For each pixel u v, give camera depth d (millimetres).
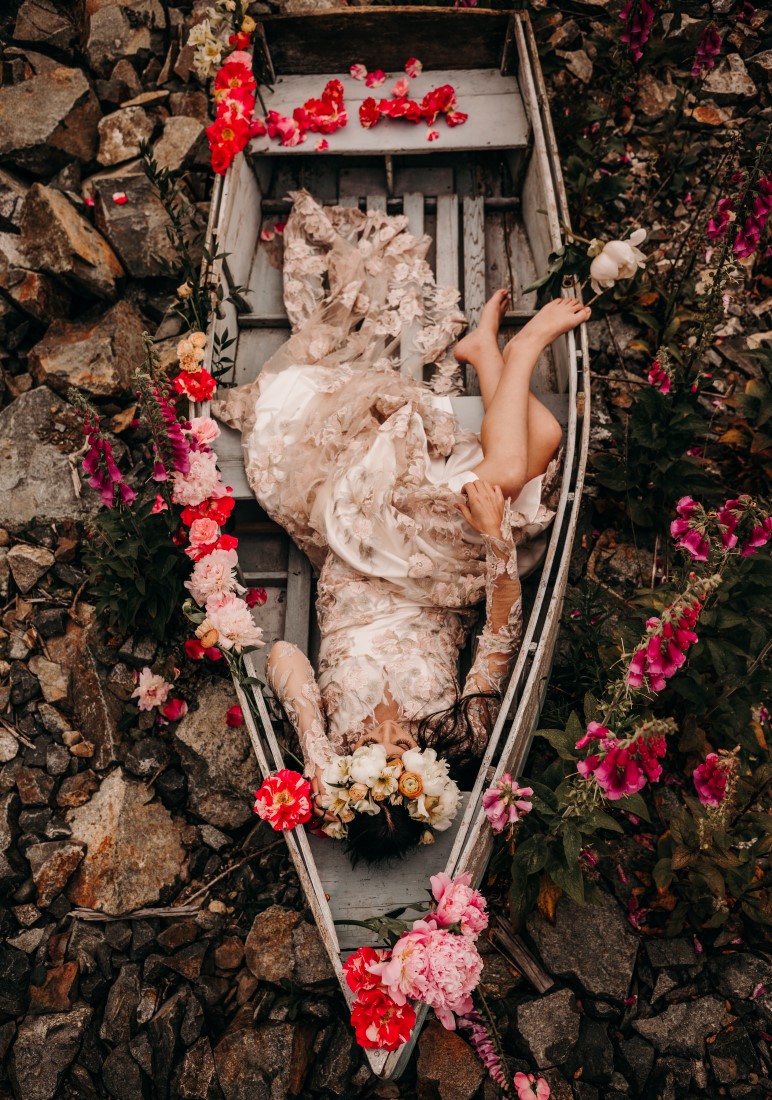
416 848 2213
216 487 2496
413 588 2412
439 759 2215
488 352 2795
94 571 2797
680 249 3246
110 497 2416
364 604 2416
